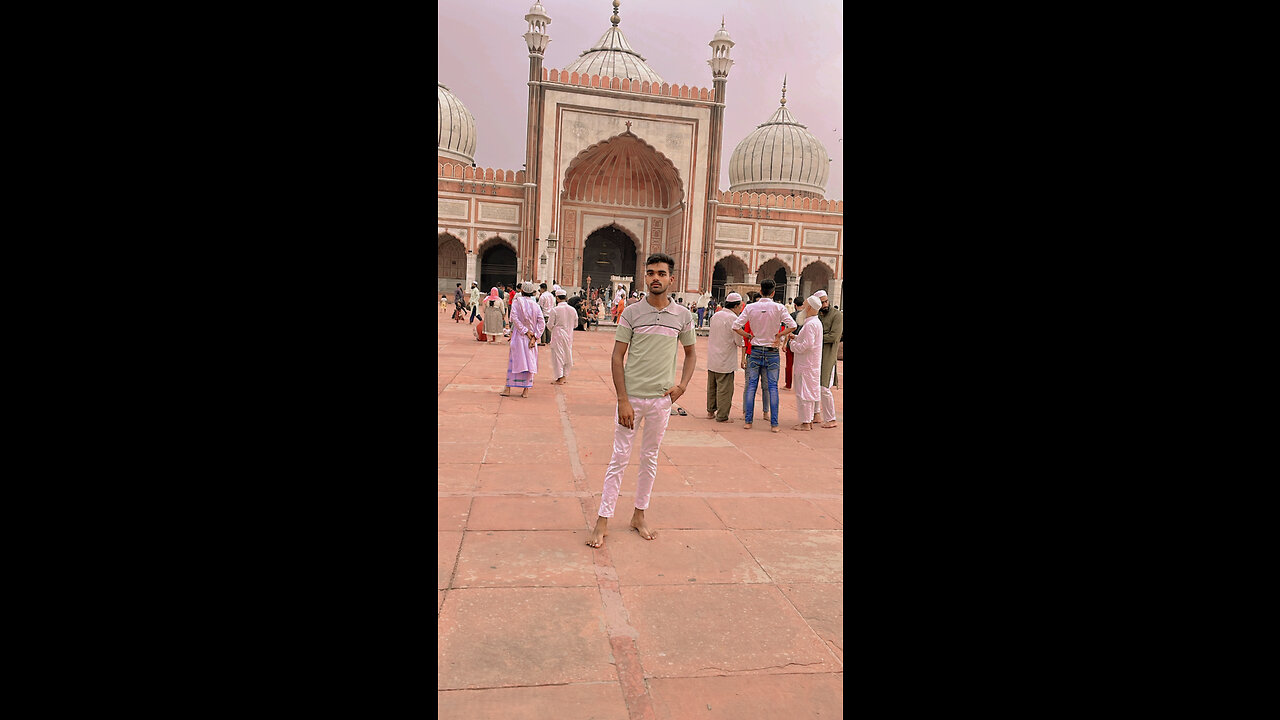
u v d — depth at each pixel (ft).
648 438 10.66
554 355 28.81
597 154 89.45
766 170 113.50
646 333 10.34
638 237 94.22
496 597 8.45
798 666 7.13
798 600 8.71
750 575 9.45
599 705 6.32
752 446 18.29
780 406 25.96
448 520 11.23
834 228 93.20
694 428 20.63
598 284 109.09
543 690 6.51
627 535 10.85
